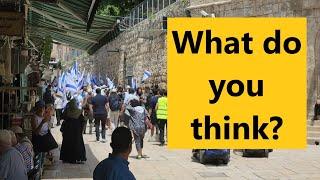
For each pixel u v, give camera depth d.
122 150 4.79
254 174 12.91
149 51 32.72
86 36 25.00
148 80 32.50
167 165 14.17
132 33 36.91
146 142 19.81
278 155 16.47
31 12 18.97
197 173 12.96
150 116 20.19
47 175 12.24
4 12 9.56
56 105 25.64
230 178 12.33
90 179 11.82
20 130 8.70
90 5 12.82
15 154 6.54
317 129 20.84
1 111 11.02
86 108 22.02
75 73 23.53
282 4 22.66
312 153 17.03
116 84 41.06
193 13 26.48
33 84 16.44
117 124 21.80
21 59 14.62
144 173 12.88
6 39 12.71
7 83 12.62
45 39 24.50
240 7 24.23
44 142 10.95
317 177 12.55
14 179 6.44
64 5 14.12
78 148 14.08
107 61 45.38
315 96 21.88
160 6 31.81
